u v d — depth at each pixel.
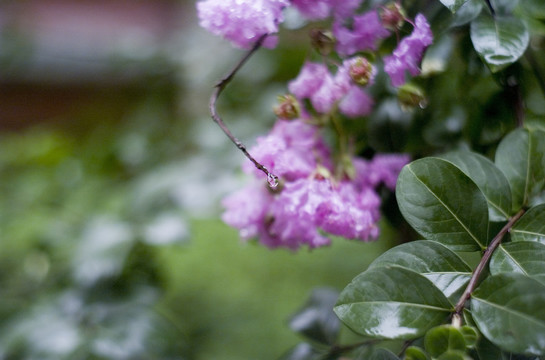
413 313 0.35
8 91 1.69
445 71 0.51
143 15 2.16
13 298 0.85
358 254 1.14
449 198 0.38
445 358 0.33
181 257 1.26
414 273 0.36
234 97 0.98
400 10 0.44
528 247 0.37
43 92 1.73
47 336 0.66
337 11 0.45
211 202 0.71
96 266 0.70
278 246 0.49
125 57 1.16
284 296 1.15
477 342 0.36
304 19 0.49
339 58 0.50
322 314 0.52
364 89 0.49
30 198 0.98
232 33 0.43
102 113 1.21
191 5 1.38
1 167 1.09
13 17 1.78
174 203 0.73
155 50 1.17
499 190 0.41
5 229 0.97
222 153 0.81
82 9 2.09
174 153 0.97
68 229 0.87
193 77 1.09
